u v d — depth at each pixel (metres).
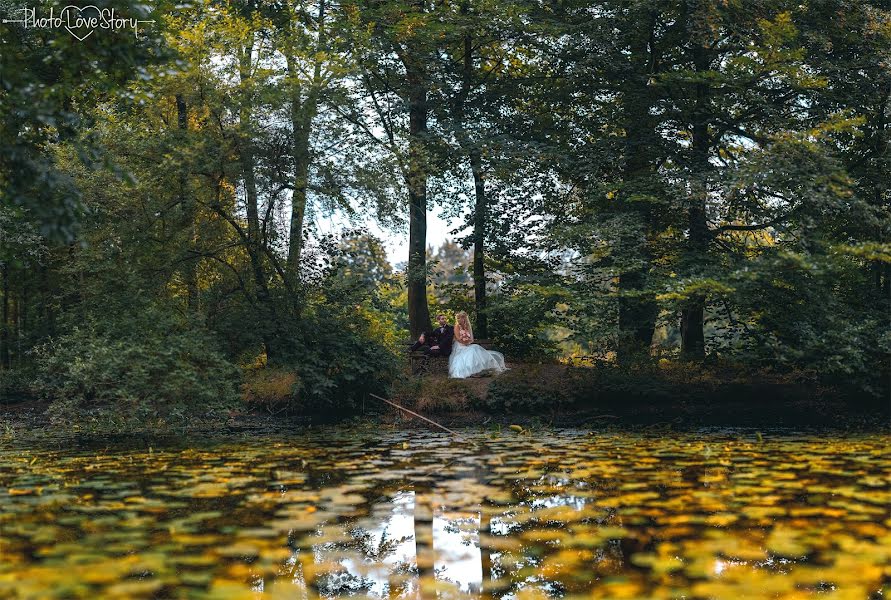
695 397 14.96
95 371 10.89
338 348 14.12
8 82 6.41
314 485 6.43
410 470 7.33
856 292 16.05
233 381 12.32
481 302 20.12
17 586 3.59
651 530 4.77
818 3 15.83
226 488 6.27
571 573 3.99
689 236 17.03
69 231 6.77
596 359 16.12
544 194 19.44
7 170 6.68
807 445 9.56
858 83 15.80
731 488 6.14
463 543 4.66
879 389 14.48
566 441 10.45
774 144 14.21
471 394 14.84
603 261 16.47
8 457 8.63
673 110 16.80
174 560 4.03
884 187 15.26
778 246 15.39
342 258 14.72
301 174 13.38
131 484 6.49
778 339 14.98
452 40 18.80
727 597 3.53
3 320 19.11
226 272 14.50
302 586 3.77
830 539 4.44
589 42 16.81
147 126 13.21
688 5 15.89
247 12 17.69
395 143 15.76
